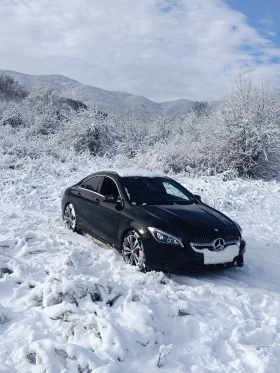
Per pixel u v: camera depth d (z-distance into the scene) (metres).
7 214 9.01
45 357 3.36
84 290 4.53
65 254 6.27
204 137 17.67
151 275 5.59
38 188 12.17
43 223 8.42
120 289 4.70
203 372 3.49
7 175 13.54
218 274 6.09
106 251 6.68
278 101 16.70
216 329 4.29
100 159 19.92
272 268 6.54
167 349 3.71
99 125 22.91
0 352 3.59
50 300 4.41
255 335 4.20
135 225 5.95
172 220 5.86
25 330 3.91
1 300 4.70
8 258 5.88
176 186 7.36
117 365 3.44
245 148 16.42
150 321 4.14
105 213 6.70
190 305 4.62
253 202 11.55
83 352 3.46
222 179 14.79
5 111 32.75
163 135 25.84
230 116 16.66
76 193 7.80
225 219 6.32
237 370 3.57
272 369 3.56
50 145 20.36
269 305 5.07
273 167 16.72
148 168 16.69
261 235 8.63
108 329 3.78
